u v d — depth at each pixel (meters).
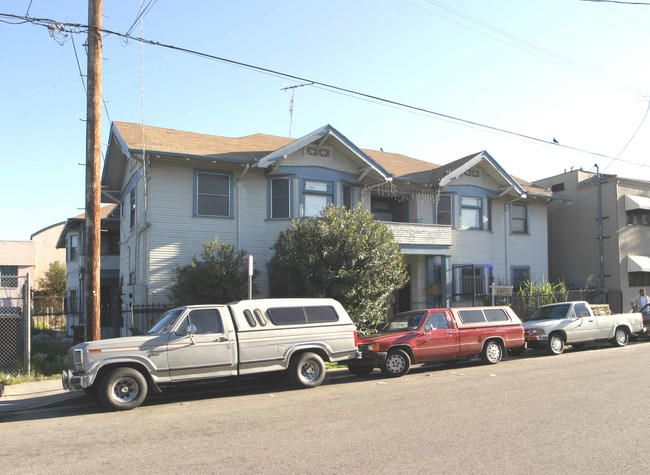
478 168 23.34
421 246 20.64
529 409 8.09
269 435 6.96
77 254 29.34
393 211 23.23
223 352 10.13
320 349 11.23
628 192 26.72
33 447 6.81
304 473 5.39
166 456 6.15
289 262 15.49
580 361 13.71
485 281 22.83
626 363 12.90
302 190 18.75
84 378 8.99
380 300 15.30
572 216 28.23
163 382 9.60
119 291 22.41
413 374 12.76
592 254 27.05
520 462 5.61
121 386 9.28
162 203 17.38
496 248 24.06
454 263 22.11
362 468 5.50
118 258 27.53
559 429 6.90
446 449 6.10
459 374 12.30
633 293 26.12
